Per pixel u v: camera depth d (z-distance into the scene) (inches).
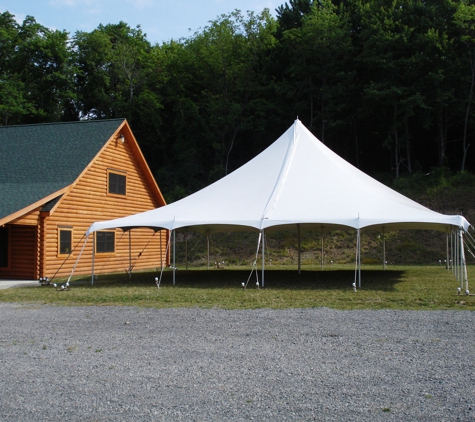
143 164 733.9
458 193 967.6
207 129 1392.7
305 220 425.1
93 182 636.7
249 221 435.8
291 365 204.2
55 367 206.8
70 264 594.2
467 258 775.7
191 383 184.4
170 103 1523.1
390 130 1189.1
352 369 197.6
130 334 265.0
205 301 370.0
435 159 1299.2
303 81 1289.4
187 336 257.9
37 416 156.5
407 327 269.6
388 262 805.9
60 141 688.4
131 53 1519.4
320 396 169.2
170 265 808.9
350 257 841.5
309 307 338.0
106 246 660.1
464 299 359.3
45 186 577.0
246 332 264.2
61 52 1343.5
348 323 282.5
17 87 1254.3
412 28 1149.7
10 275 556.1
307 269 677.3
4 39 1369.3
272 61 1414.9
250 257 868.6
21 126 749.3
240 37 1435.8
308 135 589.3
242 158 1437.0
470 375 188.4
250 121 1358.3
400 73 1162.0
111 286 473.1
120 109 1417.3
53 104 1350.9
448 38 1173.1
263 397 169.0
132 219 487.5
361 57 1214.9
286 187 496.1
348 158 1382.9
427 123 1128.8
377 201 462.0
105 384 185.0
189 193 1248.8
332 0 1444.4
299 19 1454.2
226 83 1430.9
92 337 259.3
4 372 201.2
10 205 519.5
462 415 152.1
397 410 156.5
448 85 1160.8
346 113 1280.8
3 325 292.7
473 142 1250.0
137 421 151.8
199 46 1448.1
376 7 1252.5
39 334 267.7
